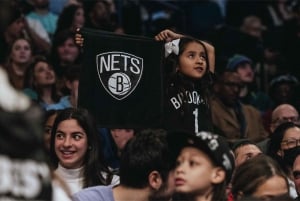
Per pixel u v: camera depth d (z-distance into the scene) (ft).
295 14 38.55
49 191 9.65
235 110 27.14
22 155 9.53
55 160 17.70
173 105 18.51
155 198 14.70
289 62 36.17
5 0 9.88
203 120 18.79
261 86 34.37
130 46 18.22
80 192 15.31
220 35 34.47
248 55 34.58
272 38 36.58
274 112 25.90
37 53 29.78
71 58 28.86
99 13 32.42
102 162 17.81
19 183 9.48
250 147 19.10
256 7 39.22
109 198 15.10
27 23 29.71
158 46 18.40
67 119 17.58
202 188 13.97
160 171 14.60
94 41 18.06
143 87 18.20
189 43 18.70
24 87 26.35
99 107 17.98
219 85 26.89
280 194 13.82
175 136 14.28
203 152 13.98
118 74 18.11
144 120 18.15
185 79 18.69
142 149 14.64
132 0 36.06
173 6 37.22
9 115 9.55
